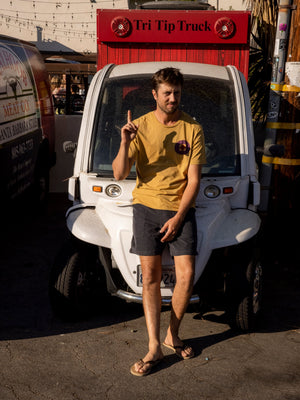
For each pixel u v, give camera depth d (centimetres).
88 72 1198
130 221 418
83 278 452
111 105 486
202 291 437
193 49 607
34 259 630
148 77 502
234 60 605
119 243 415
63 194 951
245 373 387
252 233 423
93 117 480
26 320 468
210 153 464
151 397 356
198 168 381
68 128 929
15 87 702
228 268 449
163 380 376
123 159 372
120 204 432
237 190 453
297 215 645
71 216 446
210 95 488
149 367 382
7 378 375
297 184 632
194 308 456
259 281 455
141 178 393
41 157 812
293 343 434
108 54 614
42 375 380
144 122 383
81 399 352
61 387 365
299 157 624
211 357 408
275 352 419
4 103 654
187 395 359
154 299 389
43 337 436
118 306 495
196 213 423
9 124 667
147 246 382
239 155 464
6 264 612
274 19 816
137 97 489
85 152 469
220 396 358
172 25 595
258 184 457
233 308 437
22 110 721
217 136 470
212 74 510
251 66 827
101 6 1992
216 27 588
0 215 677
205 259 412
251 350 421
